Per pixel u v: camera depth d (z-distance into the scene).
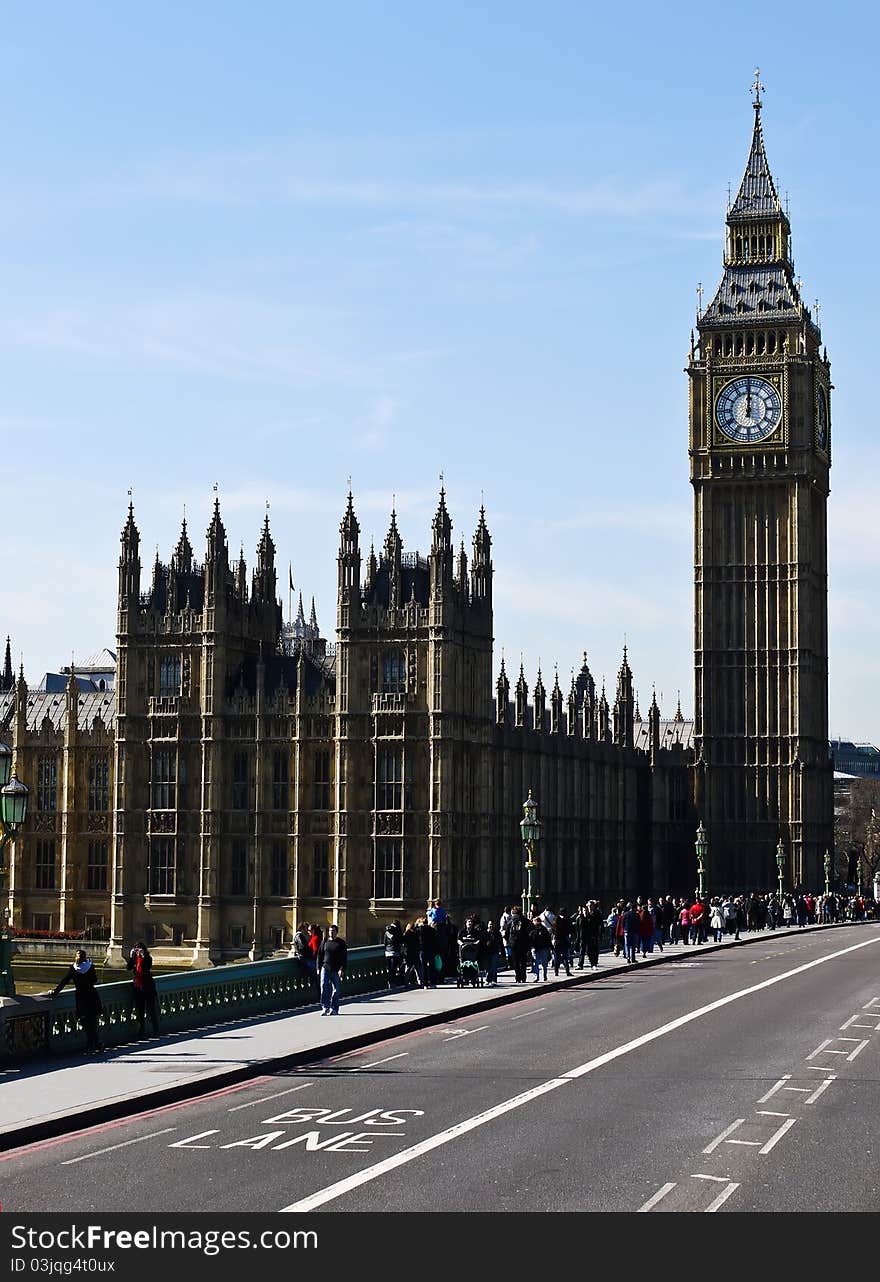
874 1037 55.56
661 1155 35.22
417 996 70.56
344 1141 36.88
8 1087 43.50
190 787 146.00
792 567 197.50
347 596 142.25
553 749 172.00
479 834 145.88
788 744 196.50
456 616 142.88
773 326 199.38
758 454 199.00
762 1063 49.28
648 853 199.62
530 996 73.44
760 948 112.81
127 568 148.12
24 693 160.12
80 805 157.00
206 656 145.50
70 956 148.50
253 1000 62.34
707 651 199.50
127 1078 45.12
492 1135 37.56
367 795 141.75
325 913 142.25
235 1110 41.38
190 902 145.12
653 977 84.00
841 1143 36.56
